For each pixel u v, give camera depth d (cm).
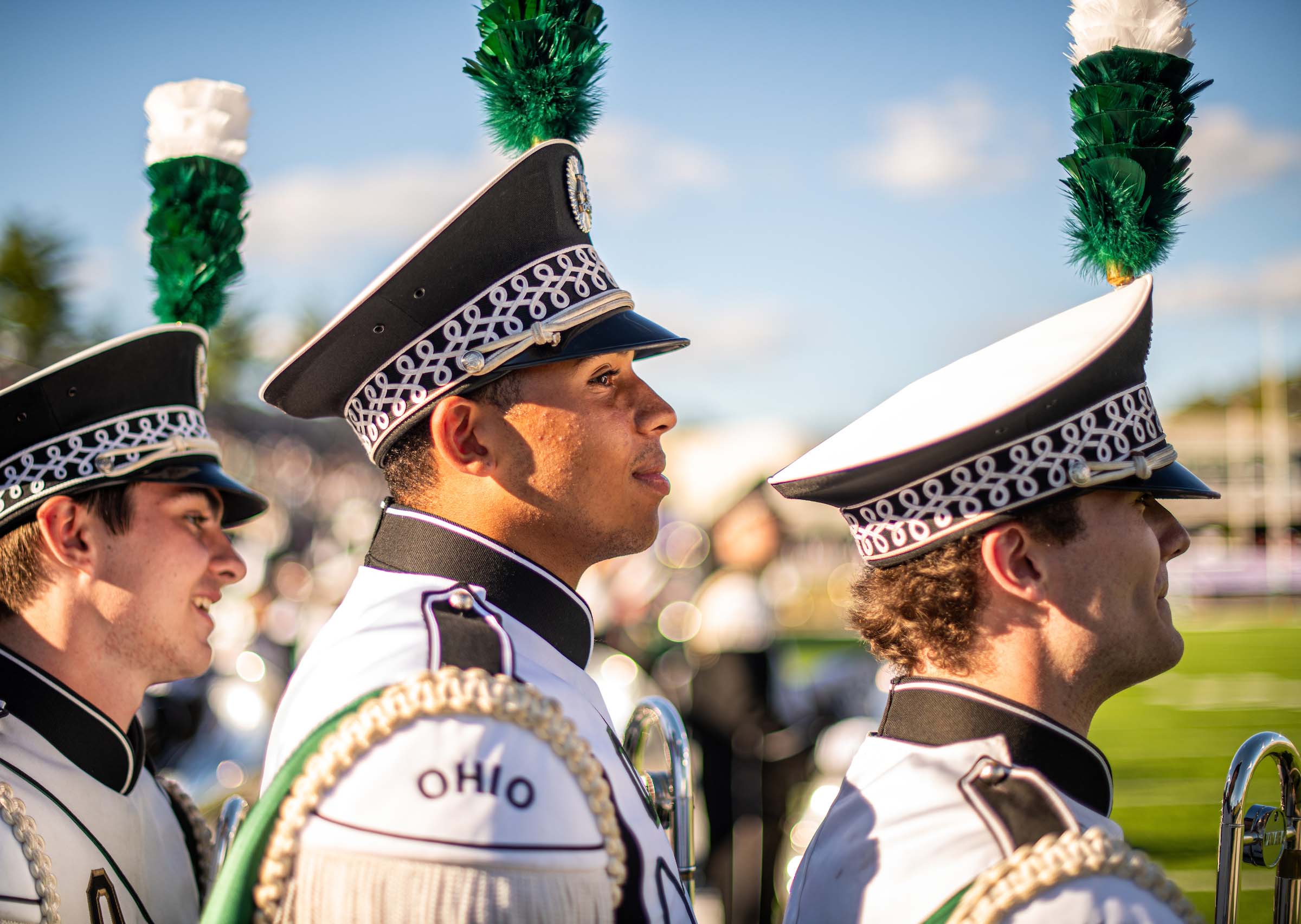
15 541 163
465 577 134
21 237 1322
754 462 922
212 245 185
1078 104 158
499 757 114
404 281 136
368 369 141
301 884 113
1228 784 151
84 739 161
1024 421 131
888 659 145
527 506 137
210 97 190
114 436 164
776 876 399
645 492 142
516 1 152
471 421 137
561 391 137
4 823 147
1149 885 117
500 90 148
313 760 116
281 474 2436
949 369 146
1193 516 2947
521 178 137
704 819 414
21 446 162
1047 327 143
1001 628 134
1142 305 136
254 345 1992
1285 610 2339
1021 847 120
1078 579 133
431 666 121
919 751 134
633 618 527
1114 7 157
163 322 183
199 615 172
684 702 456
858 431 145
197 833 189
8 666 159
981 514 133
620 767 129
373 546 143
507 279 136
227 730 485
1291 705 1019
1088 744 133
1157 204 152
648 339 140
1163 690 1119
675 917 125
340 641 131
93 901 155
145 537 165
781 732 405
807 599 1758
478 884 109
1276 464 2933
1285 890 154
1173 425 3009
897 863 126
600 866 116
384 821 111
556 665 135
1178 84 158
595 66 151
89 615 162
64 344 1348
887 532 141
